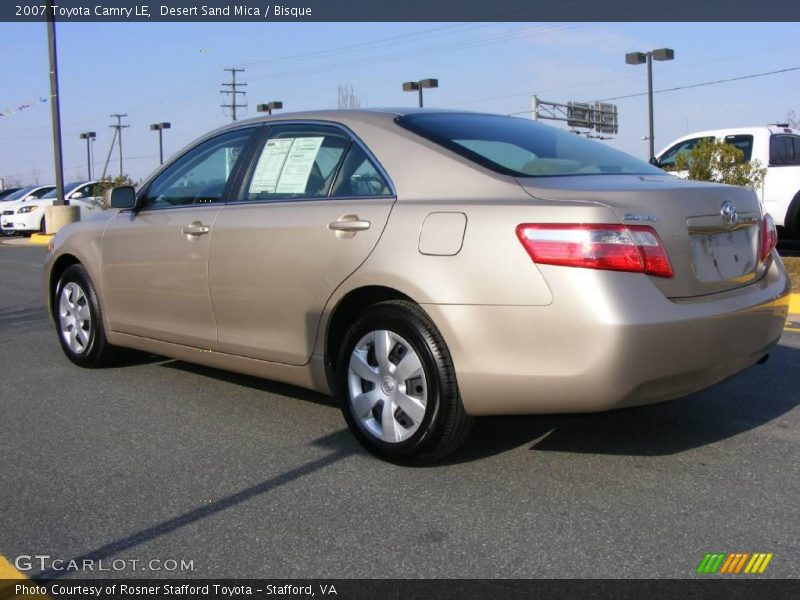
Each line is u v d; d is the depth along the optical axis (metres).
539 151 4.07
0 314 8.60
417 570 2.85
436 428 3.57
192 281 4.70
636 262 3.23
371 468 3.79
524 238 3.32
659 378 3.27
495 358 3.38
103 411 4.77
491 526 3.18
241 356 4.50
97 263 5.48
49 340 6.96
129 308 5.27
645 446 4.04
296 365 4.21
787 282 4.13
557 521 3.21
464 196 3.62
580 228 3.23
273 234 4.21
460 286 3.44
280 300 4.20
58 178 22.72
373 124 4.14
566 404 3.30
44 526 3.24
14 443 4.23
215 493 3.54
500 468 3.77
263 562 2.93
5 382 5.46
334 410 4.72
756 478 3.62
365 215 3.84
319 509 3.36
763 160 11.44
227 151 4.84
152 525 3.24
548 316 3.26
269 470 3.80
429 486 3.57
